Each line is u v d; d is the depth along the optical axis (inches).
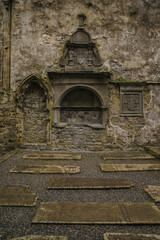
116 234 94.6
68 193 140.3
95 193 140.8
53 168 190.5
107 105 267.7
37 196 133.2
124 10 271.7
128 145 271.6
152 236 93.2
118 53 270.8
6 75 269.7
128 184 153.7
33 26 268.7
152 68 271.7
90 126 268.4
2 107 268.4
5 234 94.4
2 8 271.9
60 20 268.4
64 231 97.7
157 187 148.6
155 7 271.6
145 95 271.9
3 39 271.0
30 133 273.4
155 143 272.1
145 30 272.1
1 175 173.3
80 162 217.2
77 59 268.7
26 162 212.5
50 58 267.9
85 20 269.3
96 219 105.8
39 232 96.7
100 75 261.6
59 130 267.7
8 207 120.1
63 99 275.6
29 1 268.5
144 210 115.9
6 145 267.7
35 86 272.7
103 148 269.1
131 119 271.9
